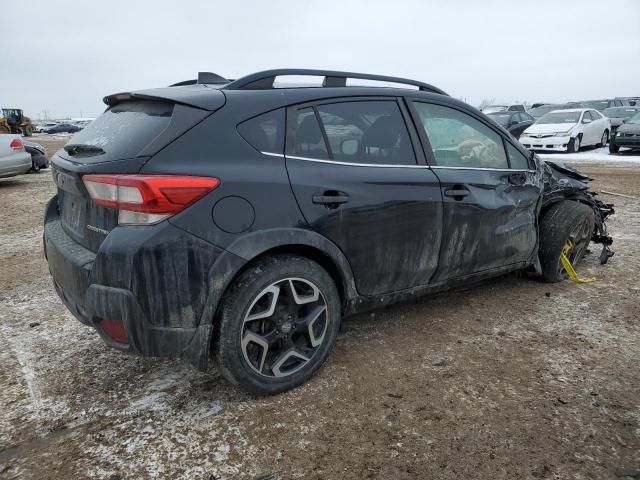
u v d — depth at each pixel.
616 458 2.19
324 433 2.38
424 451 2.25
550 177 4.26
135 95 2.71
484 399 2.63
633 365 2.96
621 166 13.34
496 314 3.72
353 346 3.23
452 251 3.30
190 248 2.29
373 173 2.89
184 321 2.33
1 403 2.67
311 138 2.75
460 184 3.29
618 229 6.32
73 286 2.50
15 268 5.07
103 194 2.32
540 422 2.44
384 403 2.61
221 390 2.75
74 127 63.97
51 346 3.31
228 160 2.44
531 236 3.92
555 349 3.17
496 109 21.02
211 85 2.90
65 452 2.28
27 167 11.48
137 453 2.27
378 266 2.95
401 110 3.17
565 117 18.06
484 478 2.09
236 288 2.46
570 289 4.22
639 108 21.95
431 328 3.49
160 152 2.31
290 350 2.69
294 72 2.84
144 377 2.91
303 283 2.67
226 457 2.23
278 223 2.51
